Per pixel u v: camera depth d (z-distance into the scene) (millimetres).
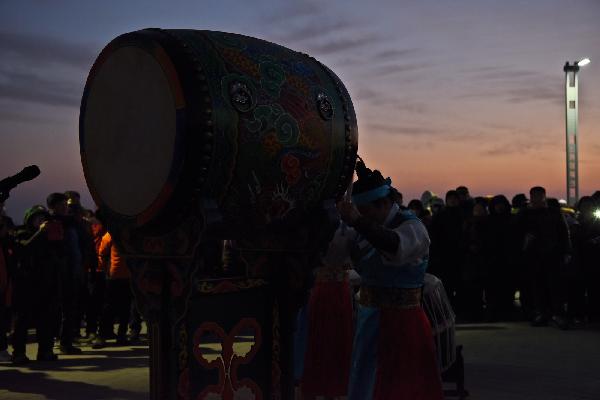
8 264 7516
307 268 3400
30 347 8992
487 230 10734
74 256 8227
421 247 3652
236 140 2982
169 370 3109
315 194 3330
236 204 3074
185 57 2957
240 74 3064
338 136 3359
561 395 5570
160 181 2953
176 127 2885
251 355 3383
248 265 3393
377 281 3781
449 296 11109
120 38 3172
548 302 10234
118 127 3174
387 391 3697
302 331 5191
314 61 3508
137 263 3230
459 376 5355
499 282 10797
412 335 3725
